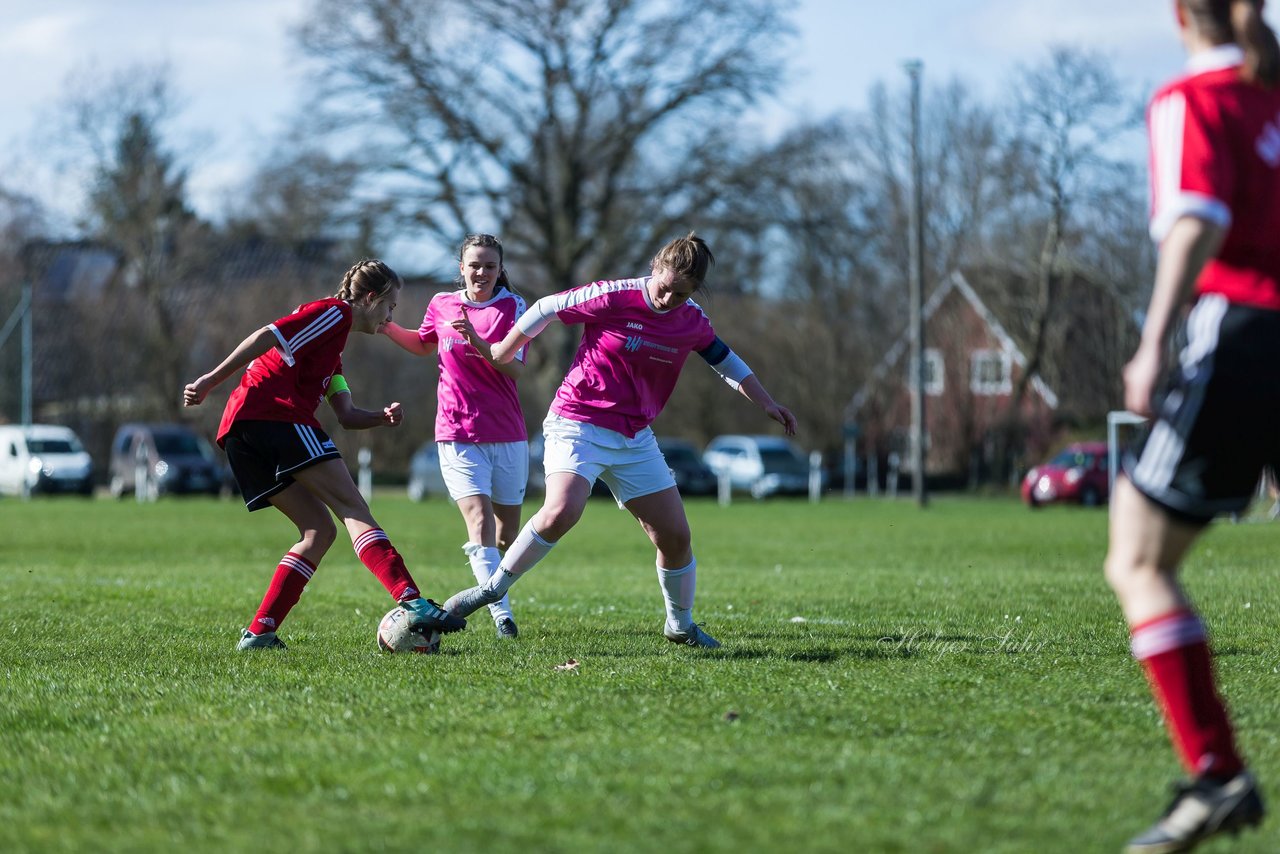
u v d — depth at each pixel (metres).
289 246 130.75
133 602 29.11
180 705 16.25
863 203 138.75
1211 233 10.07
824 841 10.51
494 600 20.62
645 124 126.88
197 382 19.92
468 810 11.51
